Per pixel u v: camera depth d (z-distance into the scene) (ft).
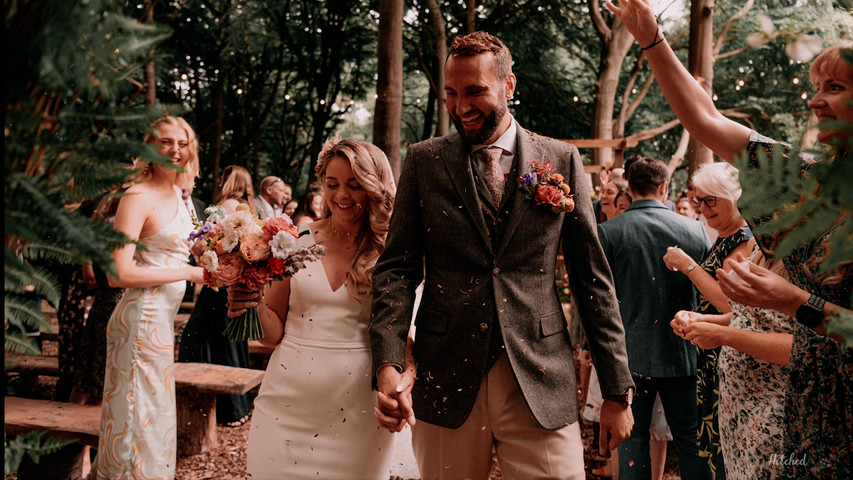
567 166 6.67
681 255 9.00
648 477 10.39
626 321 10.37
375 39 53.36
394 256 6.75
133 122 2.65
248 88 51.52
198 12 42.65
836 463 4.77
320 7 51.72
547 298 6.52
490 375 6.32
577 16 48.88
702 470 9.98
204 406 13.52
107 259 2.53
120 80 2.64
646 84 40.42
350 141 7.57
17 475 10.09
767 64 43.55
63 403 11.37
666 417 10.46
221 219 6.83
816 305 4.55
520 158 6.51
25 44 2.34
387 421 6.11
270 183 21.15
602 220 17.81
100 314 11.16
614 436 6.41
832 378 4.82
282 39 48.98
